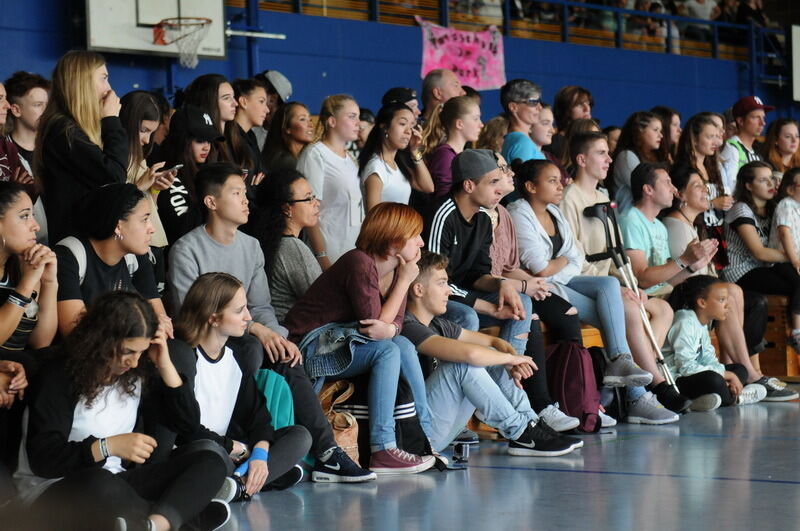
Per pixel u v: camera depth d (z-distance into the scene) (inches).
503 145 542.0
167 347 293.9
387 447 351.9
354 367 358.0
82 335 265.1
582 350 439.8
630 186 546.6
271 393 329.7
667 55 1125.7
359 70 910.4
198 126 394.3
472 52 978.7
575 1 1078.4
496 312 419.5
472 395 382.3
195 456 260.7
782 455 379.2
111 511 243.3
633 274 503.2
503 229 454.9
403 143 475.2
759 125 675.4
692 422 469.1
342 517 289.3
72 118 335.9
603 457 381.7
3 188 286.0
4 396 264.2
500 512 293.7
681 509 294.8
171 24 762.8
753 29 1195.3
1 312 284.0
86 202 308.8
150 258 354.9
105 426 270.8
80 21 735.1
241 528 277.9
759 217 617.0
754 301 568.4
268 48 856.3
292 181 385.7
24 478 266.8
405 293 365.1
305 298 368.2
